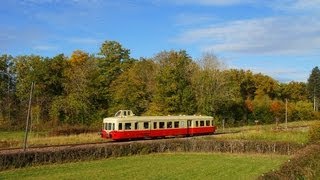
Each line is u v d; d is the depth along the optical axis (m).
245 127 99.06
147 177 37.03
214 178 36.72
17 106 103.31
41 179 35.25
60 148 46.50
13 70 111.31
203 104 99.31
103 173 38.91
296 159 32.62
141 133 66.50
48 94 103.81
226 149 57.56
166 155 53.88
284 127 88.62
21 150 44.25
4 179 35.19
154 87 100.56
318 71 193.25
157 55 110.50
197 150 58.12
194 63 108.69
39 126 87.88
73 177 36.44
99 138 65.94
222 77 104.25
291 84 161.62
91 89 103.56
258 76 148.88
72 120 95.75
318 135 58.53
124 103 98.50
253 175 38.28
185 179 36.19
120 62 113.38
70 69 108.25
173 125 71.19
